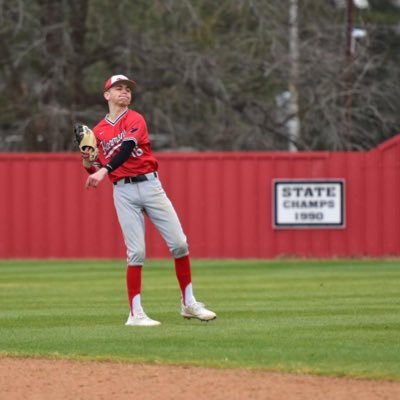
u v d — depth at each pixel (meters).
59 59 80.00
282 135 81.62
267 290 42.69
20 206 65.94
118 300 39.16
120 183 29.78
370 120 80.44
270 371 22.77
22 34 83.31
